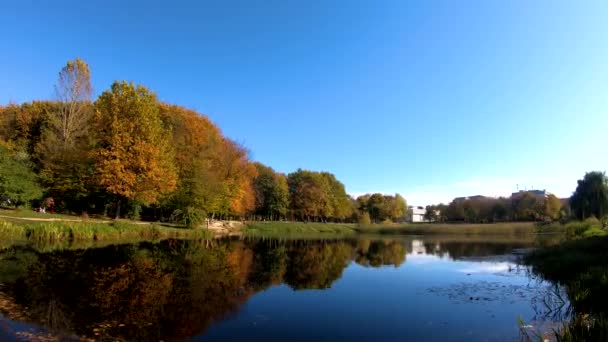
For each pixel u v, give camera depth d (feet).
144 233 126.52
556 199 335.47
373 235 245.24
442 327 35.45
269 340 31.22
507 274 68.08
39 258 70.49
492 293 51.01
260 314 39.22
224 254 93.40
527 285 56.54
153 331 32.30
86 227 106.93
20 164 123.65
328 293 50.83
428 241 175.32
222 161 182.70
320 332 33.60
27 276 53.36
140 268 64.64
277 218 330.54
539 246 129.70
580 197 145.59
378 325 35.91
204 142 168.04
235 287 52.95
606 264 54.85
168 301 43.06
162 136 138.31
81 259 71.56
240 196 201.87
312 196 316.60
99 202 152.05
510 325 35.96
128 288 48.93
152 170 127.34
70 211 146.51
